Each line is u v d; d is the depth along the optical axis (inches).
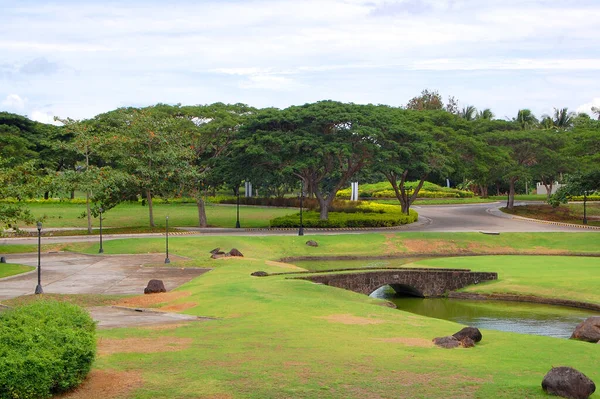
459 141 2691.9
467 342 698.8
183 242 1973.4
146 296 1154.0
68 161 3558.1
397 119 2559.1
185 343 690.2
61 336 508.7
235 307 981.2
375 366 585.9
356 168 2498.8
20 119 3644.2
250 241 2023.9
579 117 4429.1
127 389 506.9
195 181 2423.7
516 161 3034.0
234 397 491.2
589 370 603.8
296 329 781.3
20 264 1624.0
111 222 2679.6
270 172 2507.4
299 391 506.6
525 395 495.8
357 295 1199.6
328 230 2406.5
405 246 2105.1
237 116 2662.4
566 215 2819.9
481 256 1947.6
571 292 1386.6
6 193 1625.2
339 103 2561.5
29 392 467.5
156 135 2326.5
